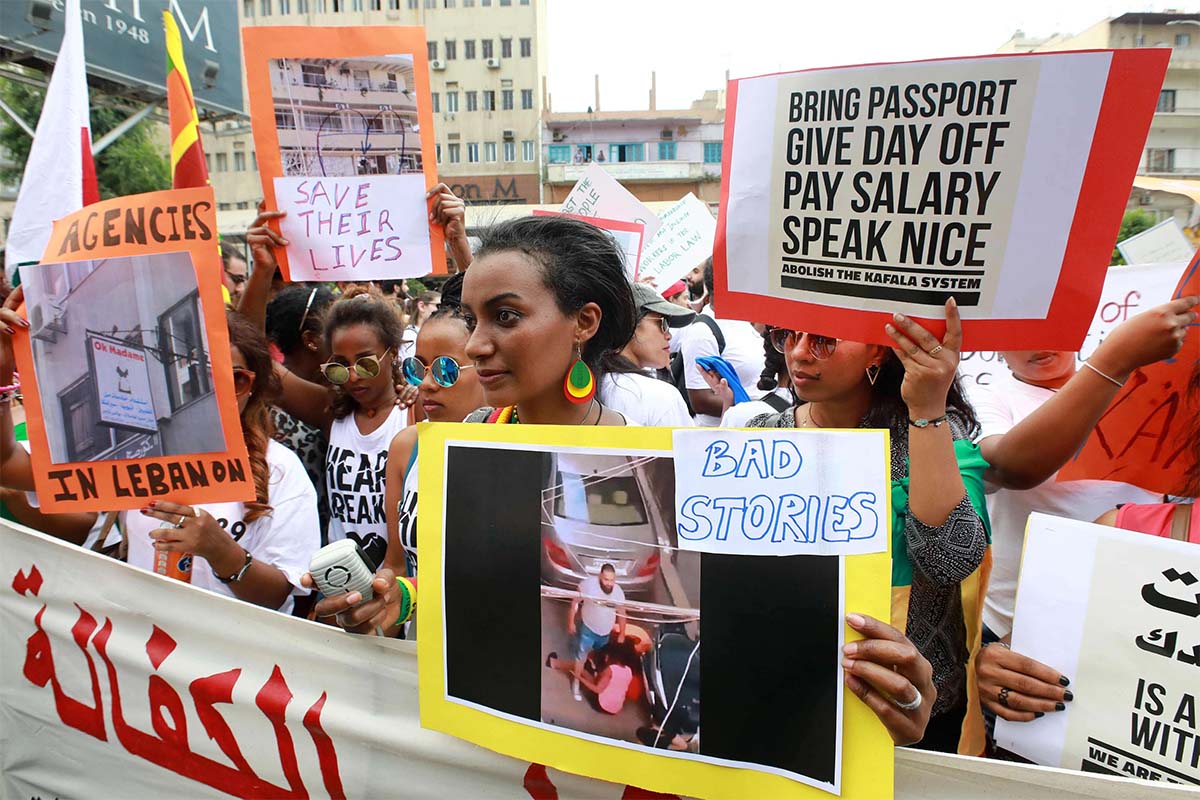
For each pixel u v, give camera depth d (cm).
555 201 4462
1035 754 135
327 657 156
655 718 123
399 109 215
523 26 4331
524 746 131
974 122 120
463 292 146
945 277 126
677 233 450
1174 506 158
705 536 119
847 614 111
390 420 253
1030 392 220
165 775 178
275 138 216
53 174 257
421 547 138
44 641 193
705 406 403
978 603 151
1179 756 121
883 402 154
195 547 176
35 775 202
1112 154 115
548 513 128
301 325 314
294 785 161
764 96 137
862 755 111
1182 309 152
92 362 176
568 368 148
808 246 136
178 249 171
